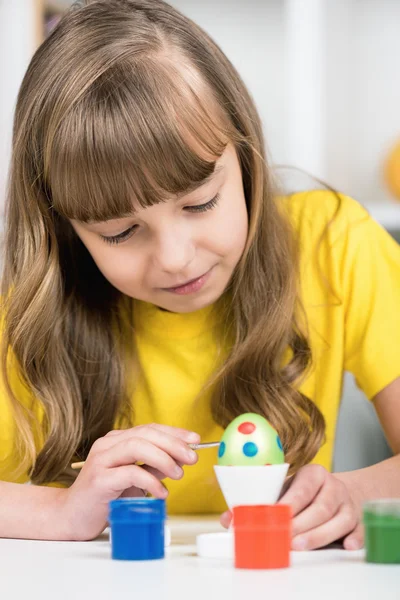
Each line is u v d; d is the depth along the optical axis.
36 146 1.17
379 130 2.90
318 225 1.47
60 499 1.06
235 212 1.12
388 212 2.59
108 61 1.06
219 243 1.10
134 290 1.14
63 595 0.63
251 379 1.29
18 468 1.34
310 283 1.44
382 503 0.80
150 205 1.03
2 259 1.38
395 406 1.35
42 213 1.24
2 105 2.71
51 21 2.81
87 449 1.34
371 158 2.90
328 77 2.72
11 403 1.34
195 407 1.39
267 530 0.74
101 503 0.99
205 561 0.80
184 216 1.07
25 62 2.71
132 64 1.06
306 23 2.67
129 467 0.98
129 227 1.07
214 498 1.42
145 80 1.04
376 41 2.88
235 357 1.30
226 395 1.30
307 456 1.26
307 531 0.90
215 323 1.38
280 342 1.30
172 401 1.40
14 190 1.26
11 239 1.30
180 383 1.40
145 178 1.02
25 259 1.26
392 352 1.37
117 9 1.15
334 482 0.96
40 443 1.38
